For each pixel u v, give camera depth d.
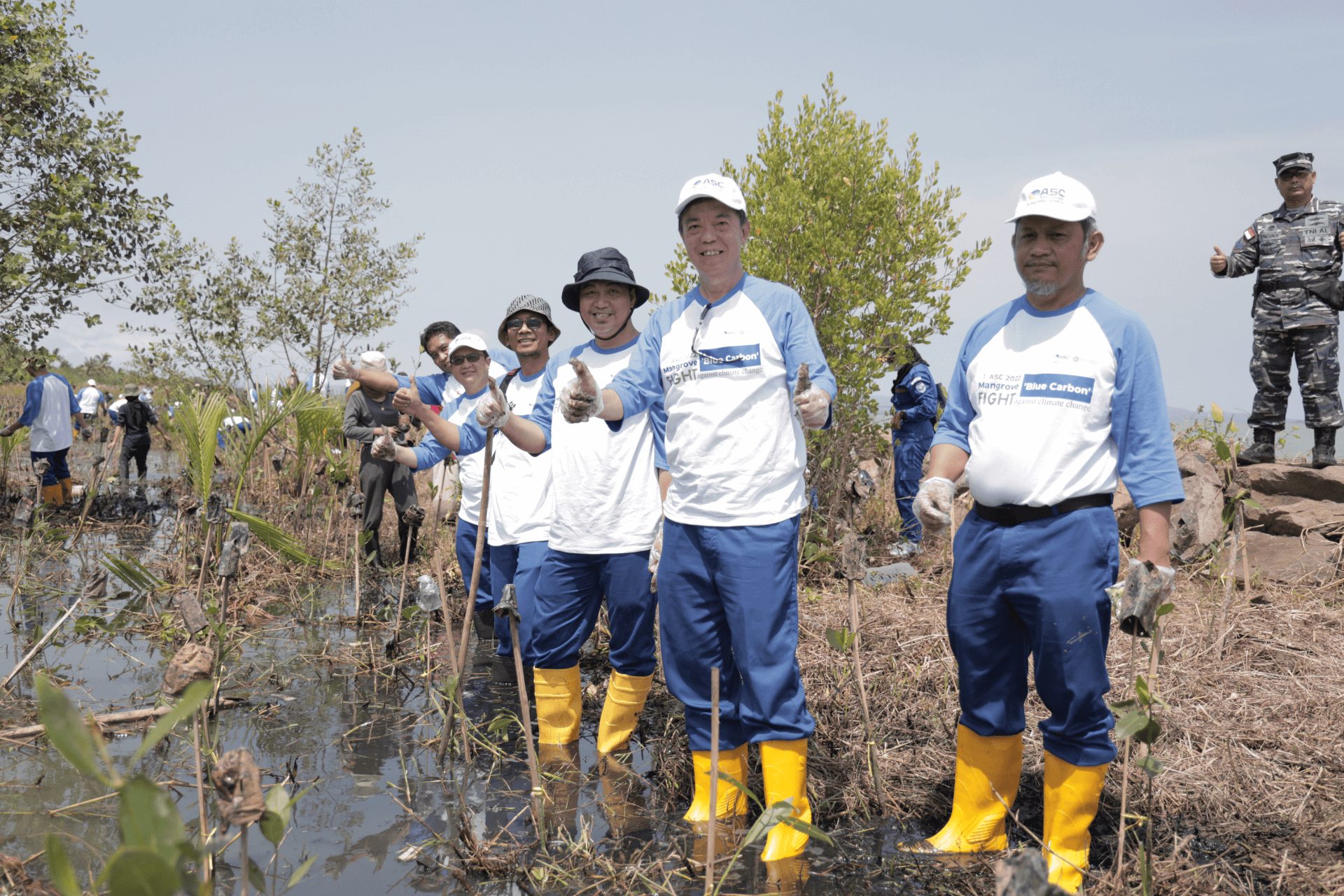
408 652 4.73
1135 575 2.07
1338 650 3.82
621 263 3.62
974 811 2.55
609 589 3.39
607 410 2.84
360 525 6.95
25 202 11.51
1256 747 3.06
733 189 2.68
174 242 12.52
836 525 6.78
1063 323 2.40
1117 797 2.81
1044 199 2.32
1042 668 2.38
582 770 3.23
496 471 4.28
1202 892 2.25
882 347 7.00
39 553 7.02
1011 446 2.36
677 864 2.50
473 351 4.71
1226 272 6.20
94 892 1.73
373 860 2.48
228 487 10.42
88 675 4.12
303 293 12.84
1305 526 5.37
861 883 2.37
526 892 2.33
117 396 21.05
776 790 2.61
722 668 2.79
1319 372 5.86
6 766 3.07
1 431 9.68
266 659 4.54
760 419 2.63
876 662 3.97
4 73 10.91
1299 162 5.81
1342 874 2.28
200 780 2.04
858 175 6.93
